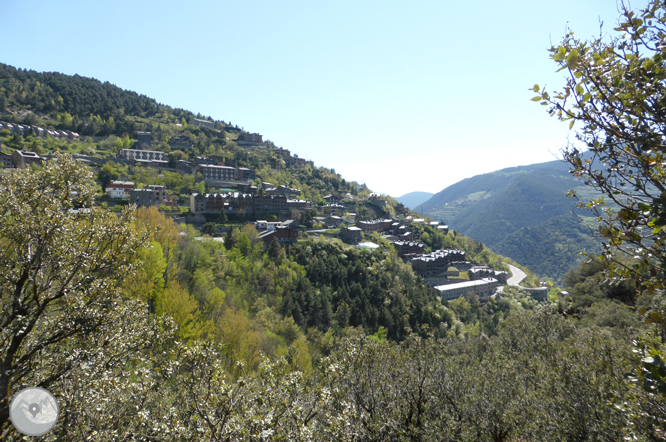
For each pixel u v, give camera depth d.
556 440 17.81
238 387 12.94
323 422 15.56
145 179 161.12
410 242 178.50
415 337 24.42
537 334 37.28
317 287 108.75
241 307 74.62
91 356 13.77
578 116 6.88
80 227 16.59
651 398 9.27
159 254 48.00
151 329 16.62
